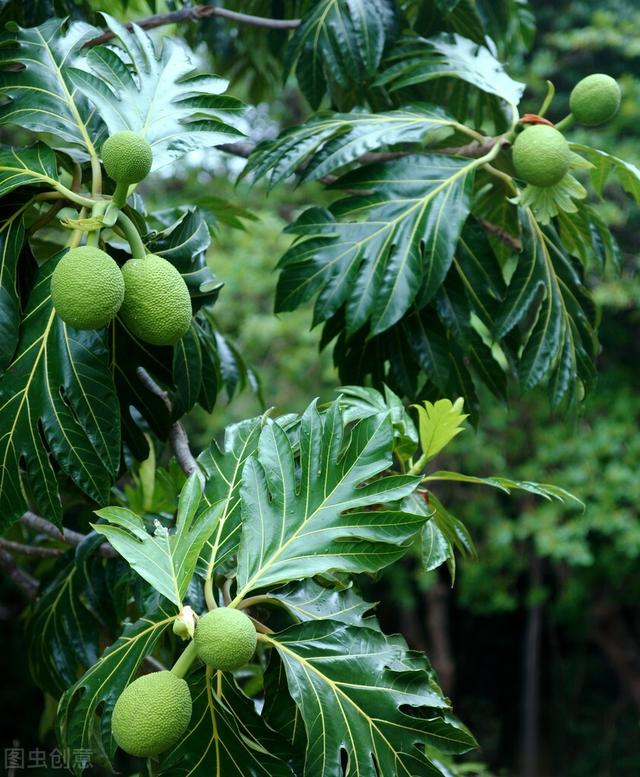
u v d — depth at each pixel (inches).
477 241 110.8
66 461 84.2
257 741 77.3
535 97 369.4
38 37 91.2
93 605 105.7
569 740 452.4
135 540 75.4
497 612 454.3
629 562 353.7
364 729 76.5
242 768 76.5
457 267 110.7
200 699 77.0
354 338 116.3
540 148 102.9
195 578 84.3
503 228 127.8
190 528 76.3
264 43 154.4
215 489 82.8
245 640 70.1
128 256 88.8
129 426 97.3
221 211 136.9
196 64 91.0
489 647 474.0
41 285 84.5
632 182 112.8
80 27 93.0
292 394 353.7
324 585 85.8
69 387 84.0
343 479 80.6
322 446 81.0
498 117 139.1
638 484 314.2
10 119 87.5
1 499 84.7
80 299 74.7
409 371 115.0
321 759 75.8
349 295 106.1
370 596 433.1
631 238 354.3
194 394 94.0
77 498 119.6
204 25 155.6
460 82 138.8
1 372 83.4
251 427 85.8
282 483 80.1
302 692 76.1
